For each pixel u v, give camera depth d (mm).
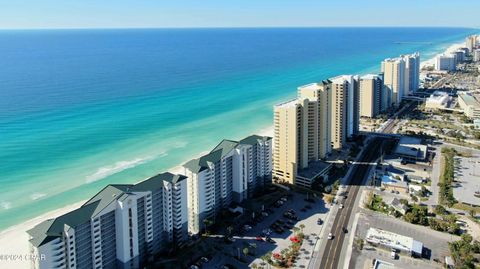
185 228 197250
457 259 179750
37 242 141125
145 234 180375
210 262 184500
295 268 180250
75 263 152875
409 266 181000
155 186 183375
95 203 164625
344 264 183000
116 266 172625
